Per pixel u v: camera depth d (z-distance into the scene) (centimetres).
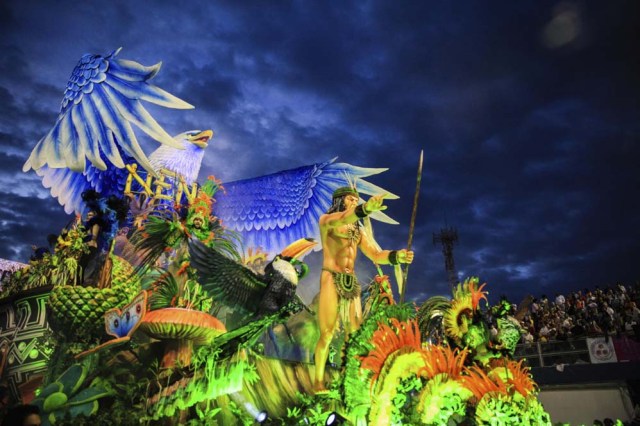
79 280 588
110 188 823
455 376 593
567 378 1570
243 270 596
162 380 486
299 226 1166
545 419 631
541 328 1969
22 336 591
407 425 548
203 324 514
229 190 1194
